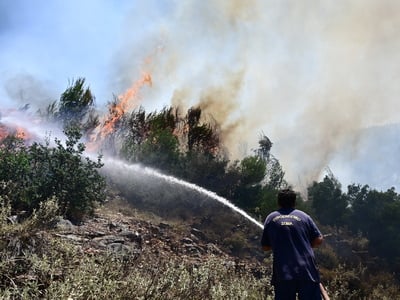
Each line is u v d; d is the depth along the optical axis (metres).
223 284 7.06
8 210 6.55
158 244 10.10
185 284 6.20
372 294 12.52
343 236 16.83
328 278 12.44
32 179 9.15
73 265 5.98
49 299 4.79
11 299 4.88
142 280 5.86
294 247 4.65
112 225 9.57
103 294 5.11
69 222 8.53
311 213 17.36
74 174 9.66
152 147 15.76
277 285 4.61
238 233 12.99
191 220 13.14
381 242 16.23
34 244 6.32
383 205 17.44
